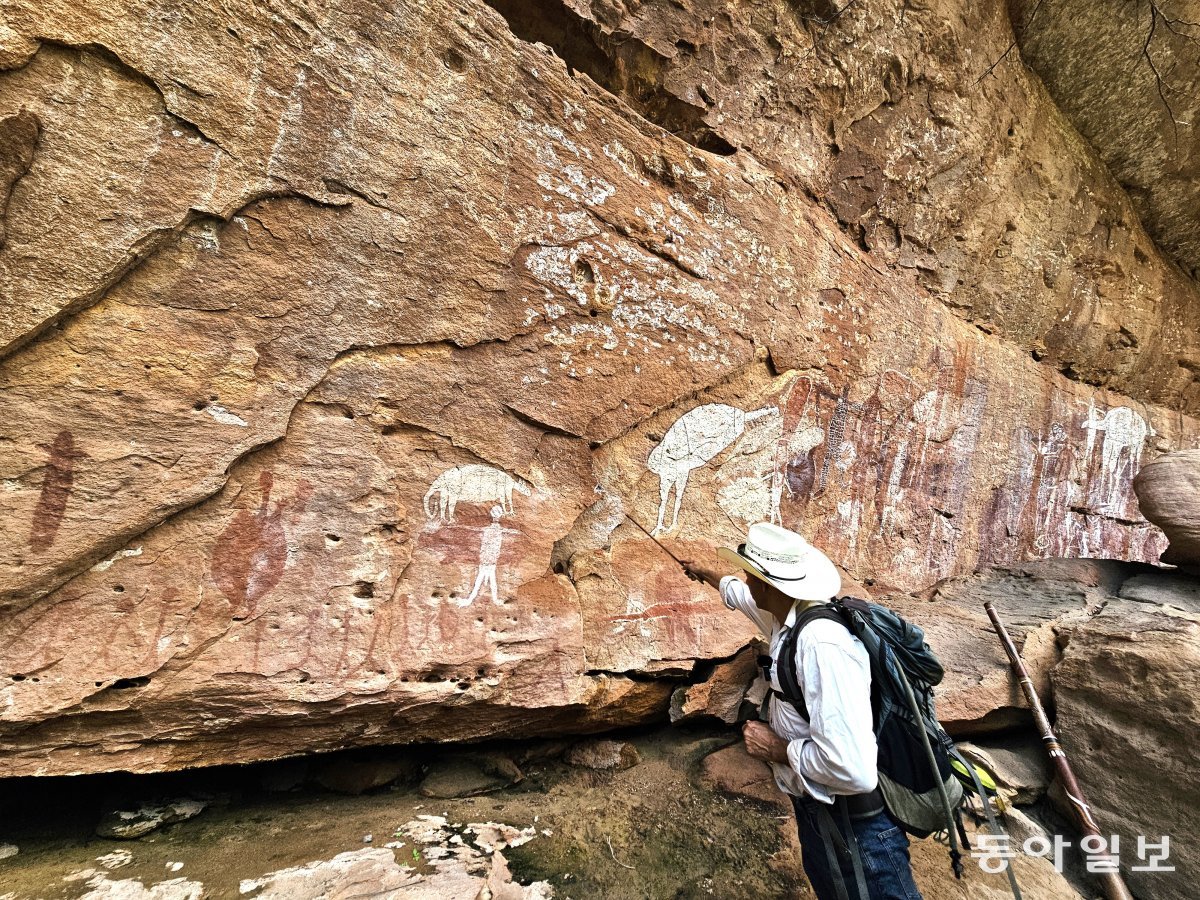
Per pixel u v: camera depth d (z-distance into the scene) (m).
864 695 1.75
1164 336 7.41
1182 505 4.36
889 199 4.84
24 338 1.88
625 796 3.01
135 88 1.98
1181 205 6.97
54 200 1.88
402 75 2.48
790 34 3.99
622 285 3.17
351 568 2.46
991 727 3.55
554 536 2.97
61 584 1.99
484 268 2.71
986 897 2.54
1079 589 4.72
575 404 3.03
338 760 2.86
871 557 4.61
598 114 3.09
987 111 5.26
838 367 4.29
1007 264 5.83
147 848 2.22
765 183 3.88
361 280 2.44
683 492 3.52
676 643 3.34
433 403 2.64
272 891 2.03
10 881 1.96
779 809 2.95
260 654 2.27
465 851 2.41
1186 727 2.90
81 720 2.06
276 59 2.21
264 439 2.27
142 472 2.07
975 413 5.45
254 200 2.22
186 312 2.14
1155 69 5.59
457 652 2.66
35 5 1.81
